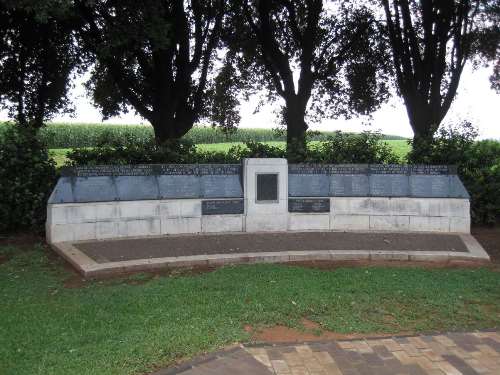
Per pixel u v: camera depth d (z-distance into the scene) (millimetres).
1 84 13852
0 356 4477
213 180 9547
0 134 9859
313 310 5699
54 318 5355
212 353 4625
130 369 4273
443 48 14727
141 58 13188
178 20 12969
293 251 8125
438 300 6082
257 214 9547
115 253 7867
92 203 8789
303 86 15359
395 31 15055
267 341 4953
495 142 14562
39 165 9477
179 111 14656
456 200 9734
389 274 7090
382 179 9945
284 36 16641
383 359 4660
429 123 14789
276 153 11211
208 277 6785
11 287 6508
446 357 4715
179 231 9273
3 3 9797
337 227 9812
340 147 11180
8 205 9336
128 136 10922
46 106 15344
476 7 15375
